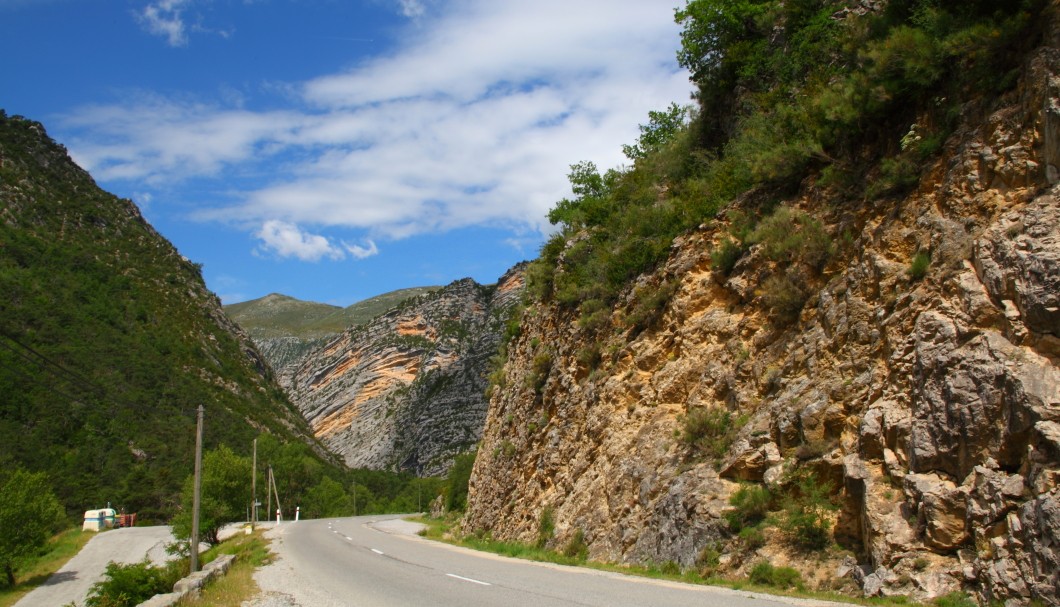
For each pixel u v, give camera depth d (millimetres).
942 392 12055
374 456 172500
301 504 90312
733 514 15344
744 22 26859
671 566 15680
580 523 21156
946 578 10953
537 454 28453
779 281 18422
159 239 133125
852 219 17188
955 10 15922
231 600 13062
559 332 30562
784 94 22766
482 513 33625
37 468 55062
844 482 13727
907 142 16031
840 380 15094
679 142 29484
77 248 102375
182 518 42062
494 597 11945
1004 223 12375
